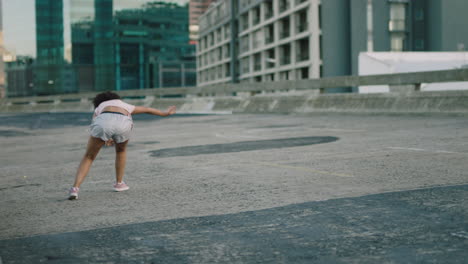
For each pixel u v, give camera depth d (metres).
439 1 52.19
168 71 148.00
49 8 146.88
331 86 17.95
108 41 143.62
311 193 4.66
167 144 10.13
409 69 31.89
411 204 4.02
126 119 5.17
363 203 4.14
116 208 4.43
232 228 3.56
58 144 11.70
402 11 53.06
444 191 4.46
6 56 168.25
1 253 3.16
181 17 151.62
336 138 9.52
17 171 7.43
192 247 3.14
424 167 5.83
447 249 2.88
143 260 2.92
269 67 76.69
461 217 3.55
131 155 8.57
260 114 20.39
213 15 103.56
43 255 3.08
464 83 22.45
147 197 4.87
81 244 3.31
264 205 4.25
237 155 7.79
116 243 3.30
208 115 21.55
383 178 5.26
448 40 52.22
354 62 52.06
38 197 5.17
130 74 146.00
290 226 3.54
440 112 13.62
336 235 3.27
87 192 5.31
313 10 62.06
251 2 81.00
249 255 2.93
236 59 92.12
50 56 147.38
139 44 146.38
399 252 2.87
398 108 14.95
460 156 6.55
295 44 67.12
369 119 13.95
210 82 108.19
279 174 5.84
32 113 34.88
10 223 4.03
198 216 3.98
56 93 146.88
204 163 7.11
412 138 8.90
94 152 5.09
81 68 145.25
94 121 5.10
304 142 9.12
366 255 2.84
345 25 53.03
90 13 144.75
